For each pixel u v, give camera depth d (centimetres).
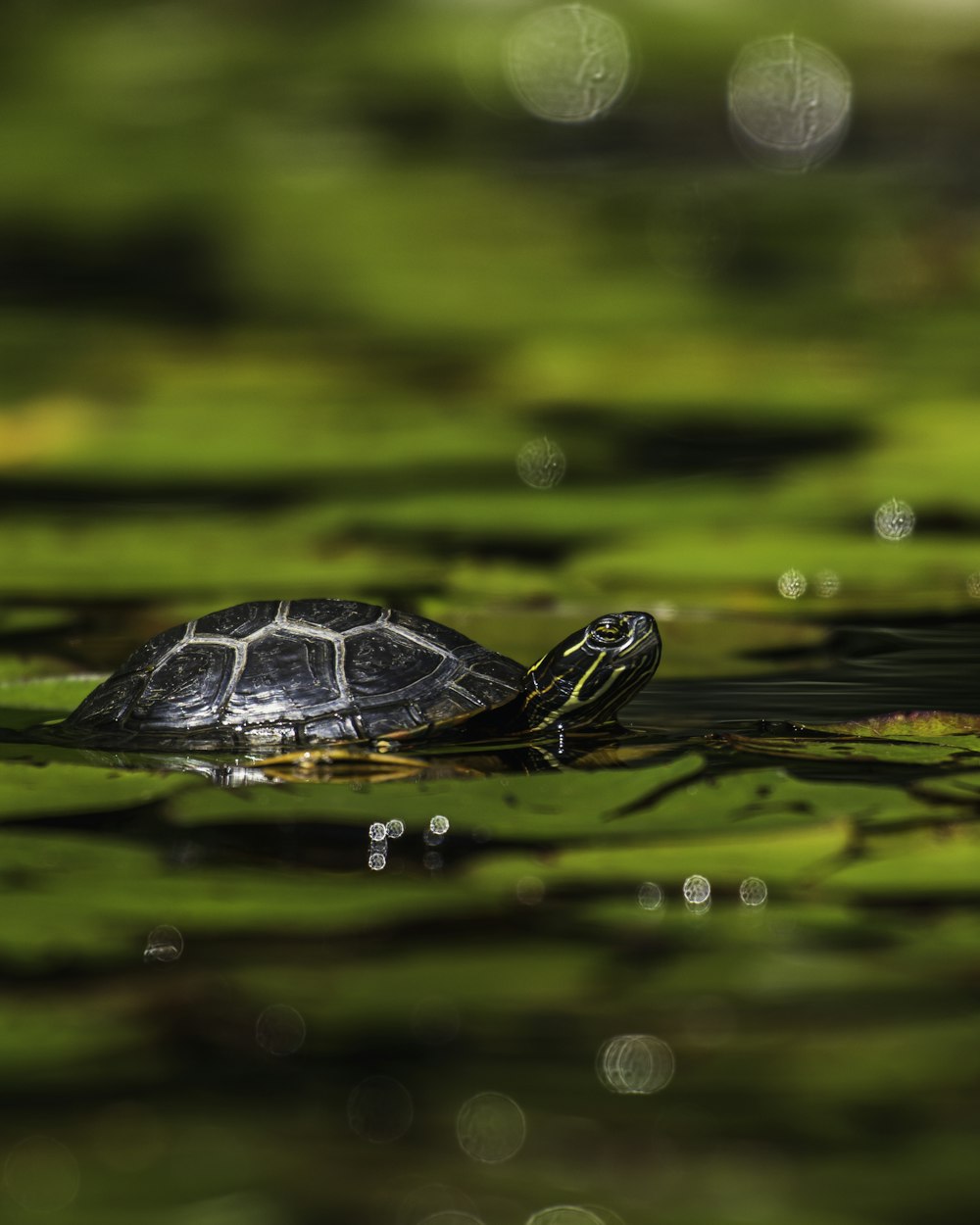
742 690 1270
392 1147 554
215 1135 561
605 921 745
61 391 2725
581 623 1539
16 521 2008
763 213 3938
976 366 2809
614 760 1024
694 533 1909
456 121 4819
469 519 1983
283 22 5678
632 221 3909
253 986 675
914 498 2048
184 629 1166
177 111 4828
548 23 5178
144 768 1012
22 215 3944
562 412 2602
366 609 1172
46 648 1426
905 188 4112
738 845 820
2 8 5734
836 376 2756
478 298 3369
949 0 5241
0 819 894
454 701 1095
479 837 843
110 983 677
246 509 2075
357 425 2536
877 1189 523
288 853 834
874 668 1346
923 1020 639
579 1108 578
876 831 841
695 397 2644
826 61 4869
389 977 685
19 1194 522
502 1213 512
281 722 1077
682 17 5138
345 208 4072
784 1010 650
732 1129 561
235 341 3119
